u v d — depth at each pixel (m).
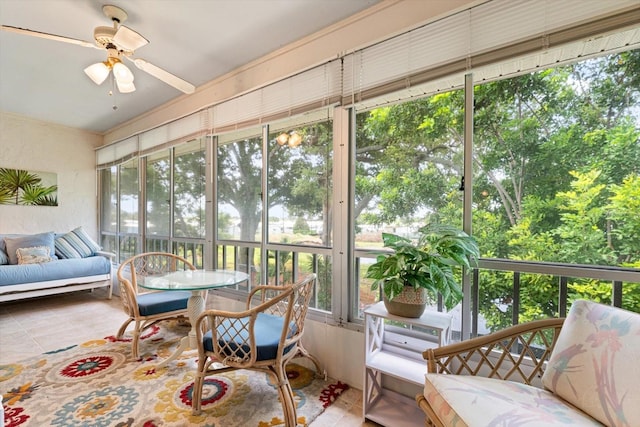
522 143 1.50
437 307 1.76
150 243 3.68
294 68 2.21
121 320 3.04
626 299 1.30
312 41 2.11
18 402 1.67
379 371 1.58
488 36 1.46
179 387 1.82
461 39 1.53
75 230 4.07
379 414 1.59
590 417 0.96
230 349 1.48
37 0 1.73
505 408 0.97
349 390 1.86
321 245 2.15
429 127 1.75
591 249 1.35
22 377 1.93
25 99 3.28
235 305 2.70
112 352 2.29
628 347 0.96
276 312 2.20
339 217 2.01
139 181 3.78
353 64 1.91
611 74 1.31
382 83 1.79
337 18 1.92
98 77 1.90
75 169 4.36
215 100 2.81
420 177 1.78
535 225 1.47
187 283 1.97
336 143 2.02
